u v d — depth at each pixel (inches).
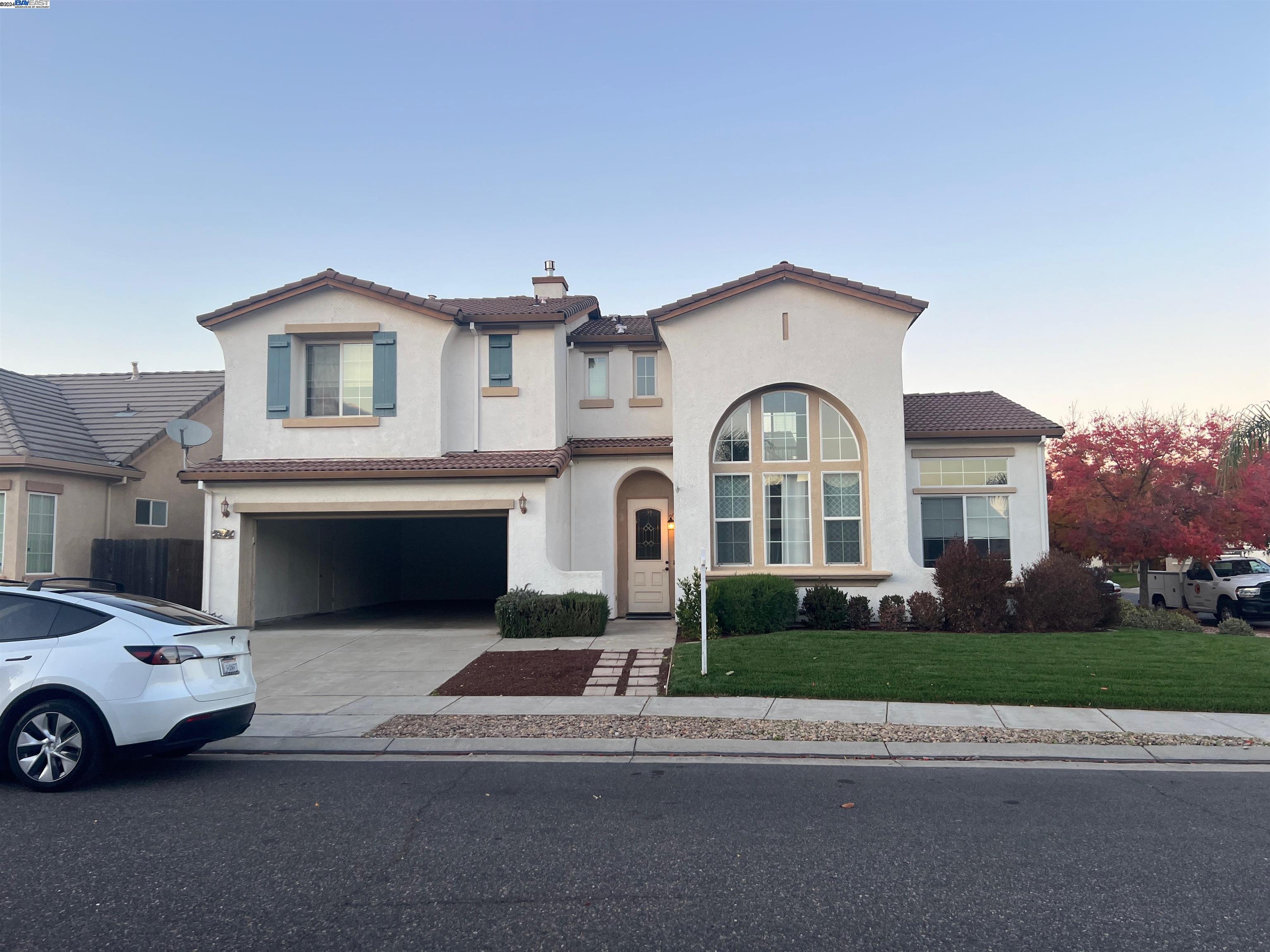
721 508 665.0
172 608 305.3
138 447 740.7
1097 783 285.3
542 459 647.8
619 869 203.8
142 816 244.1
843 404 652.1
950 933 169.2
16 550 633.0
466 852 215.2
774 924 173.0
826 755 324.8
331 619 757.3
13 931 167.6
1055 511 800.9
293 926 171.2
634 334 743.7
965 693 409.7
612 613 694.5
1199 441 746.8
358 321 676.7
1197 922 174.2
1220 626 650.8
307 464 649.0
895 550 639.8
